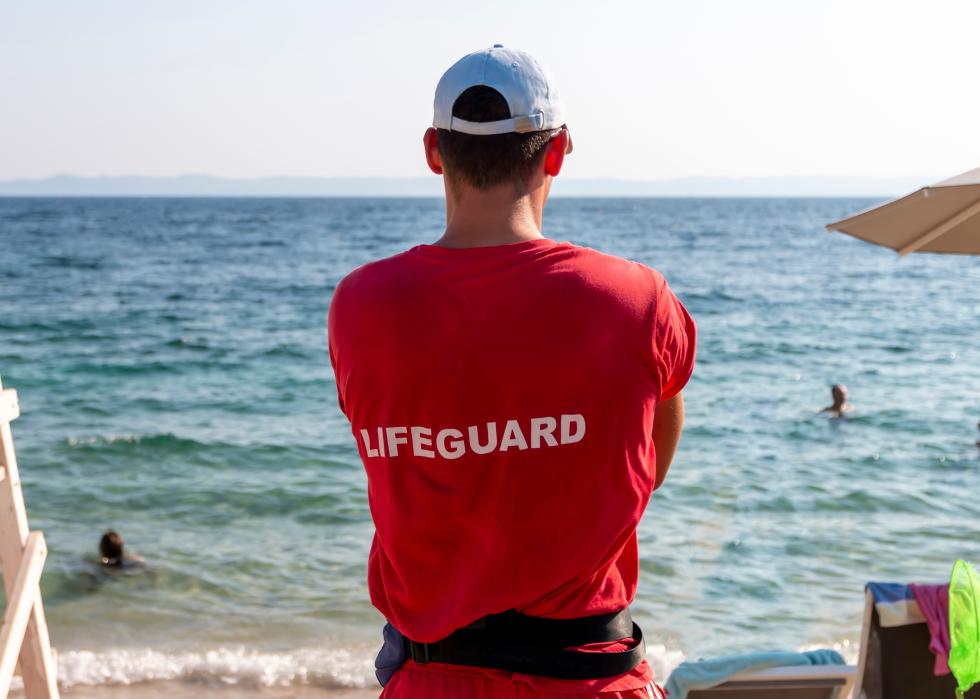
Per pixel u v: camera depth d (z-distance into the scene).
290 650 6.76
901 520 9.91
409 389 1.26
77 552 9.01
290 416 16.05
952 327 27.75
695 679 3.63
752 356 22.62
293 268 48.28
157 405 17.06
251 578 8.32
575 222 103.56
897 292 37.41
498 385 1.24
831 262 52.91
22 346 24.23
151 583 8.18
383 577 1.39
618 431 1.26
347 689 6.08
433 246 1.34
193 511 10.46
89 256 54.53
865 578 8.25
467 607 1.28
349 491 11.24
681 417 1.44
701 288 38.47
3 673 2.39
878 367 21.09
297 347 23.97
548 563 1.26
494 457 1.25
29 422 15.52
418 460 1.28
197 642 6.89
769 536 9.32
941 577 8.29
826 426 14.84
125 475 12.00
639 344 1.27
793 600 7.73
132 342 24.83
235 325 28.16
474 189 1.32
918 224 2.99
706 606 7.59
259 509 10.52
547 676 1.28
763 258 55.94
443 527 1.29
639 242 71.19
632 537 1.37
